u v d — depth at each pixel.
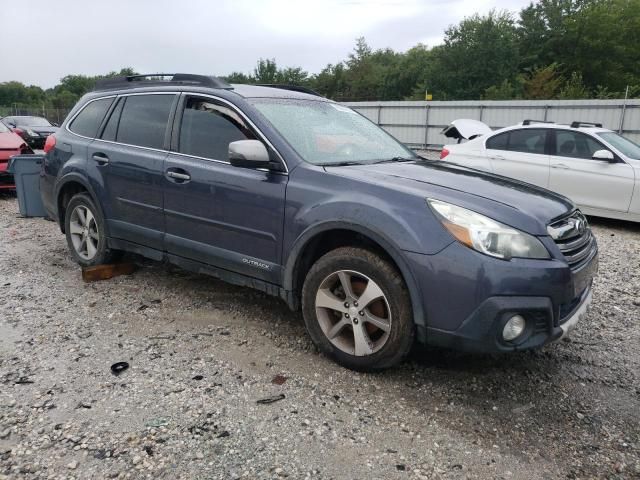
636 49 52.94
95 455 2.50
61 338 3.73
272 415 2.85
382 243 3.02
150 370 3.29
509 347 2.84
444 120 26.28
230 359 3.46
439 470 2.47
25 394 3.00
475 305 2.80
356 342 3.24
